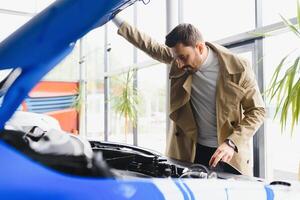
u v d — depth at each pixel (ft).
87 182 1.68
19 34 1.68
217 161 4.12
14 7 19.38
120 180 1.81
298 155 7.24
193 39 4.70
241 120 4.94
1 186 1.48
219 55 5.10
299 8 5.60
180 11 11.48
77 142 2.17
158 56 5.71
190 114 5.33
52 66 1.77
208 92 5.19
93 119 19.35
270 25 7.82
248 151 4.88
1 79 1.78
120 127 15.42
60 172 1.64
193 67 5.01
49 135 2.18
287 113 5.26
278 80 5.43
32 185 1.54
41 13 1.69
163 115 12.41
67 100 19.79
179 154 5.48
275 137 8.09
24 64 1.68
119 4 2.07
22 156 1.59
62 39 1.68
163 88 12.37
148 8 12.98
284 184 2.80
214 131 5.29
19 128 2.41
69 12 1.66
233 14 9.28
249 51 8.91
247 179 3.03
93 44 18.51
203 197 2.17
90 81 19.48
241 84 4.99
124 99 14.38
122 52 15.67
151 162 3.40
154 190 1.94
